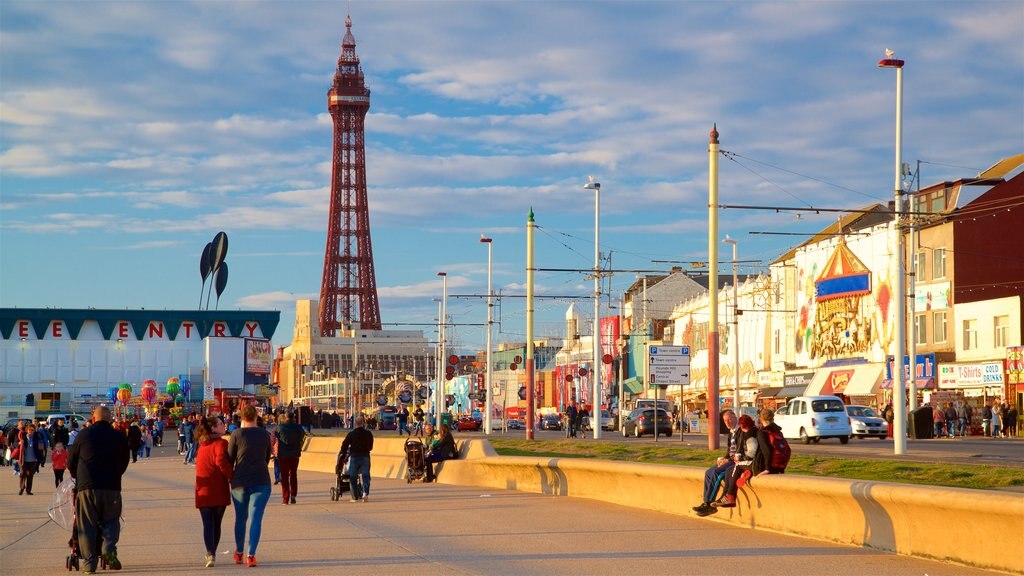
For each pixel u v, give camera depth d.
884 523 17.05
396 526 22.50
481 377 134.38
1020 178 73.25
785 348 88.69
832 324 81.88
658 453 35.66
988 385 67.88
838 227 91.38
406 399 121.44
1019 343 67.44
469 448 37.75
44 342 134.00
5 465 59.91
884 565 15.72
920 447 45.69
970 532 15.25
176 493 34.53
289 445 29.41
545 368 165.12
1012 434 63.59
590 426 94.44
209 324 139.50
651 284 130.38
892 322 75.75
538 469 31.30
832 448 44.00
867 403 77.25
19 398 132.25
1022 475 21.62
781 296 89.50
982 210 72.88
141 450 67.19
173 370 138.25
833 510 18.30
